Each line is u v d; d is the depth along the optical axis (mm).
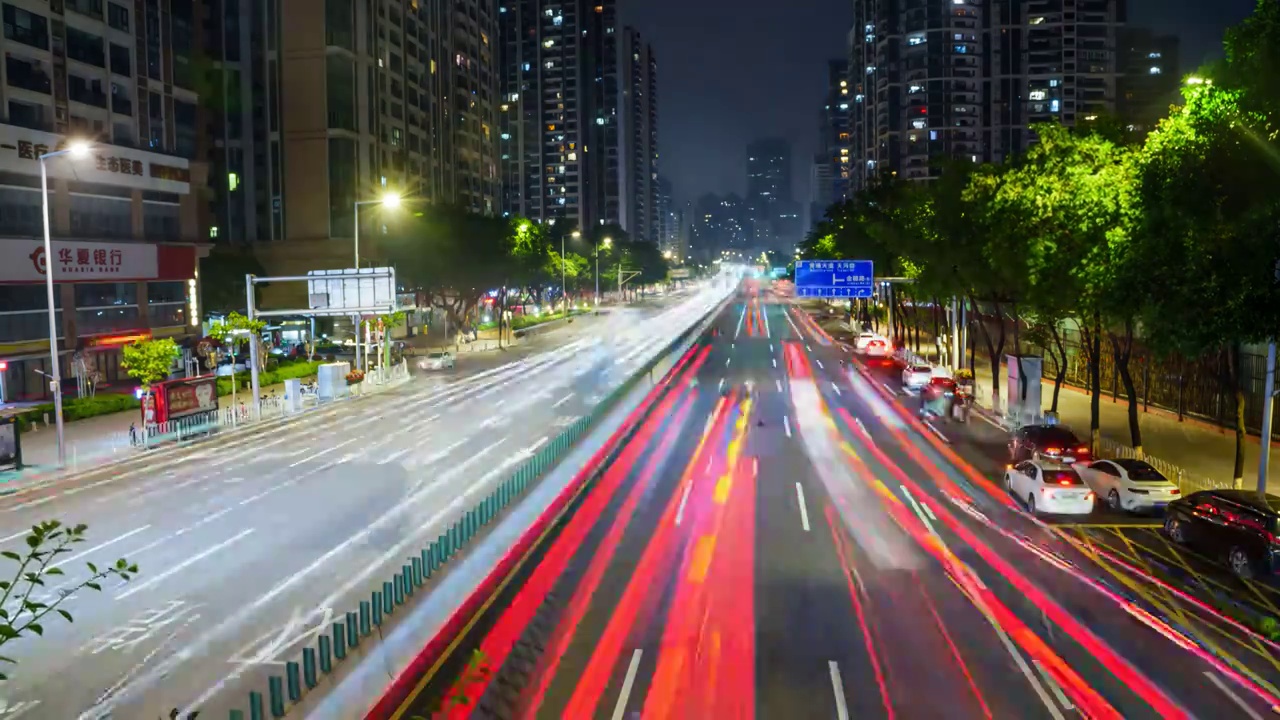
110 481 32812
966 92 188625
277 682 13742
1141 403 46438
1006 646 16438
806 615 18000
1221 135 19000
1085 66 187875
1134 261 21406
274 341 83750
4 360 52750
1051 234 30172
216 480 32656
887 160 195625
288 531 25312
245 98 95750
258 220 97062
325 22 94125
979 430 41500
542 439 39906
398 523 25891
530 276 105688
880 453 35875
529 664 15703
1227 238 19281
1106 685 14812
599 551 22453
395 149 107375
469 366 74812
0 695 15320
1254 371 36906
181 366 62406
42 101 57562
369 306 52250
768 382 60094
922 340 93125
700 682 14945
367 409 51750
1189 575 20609
